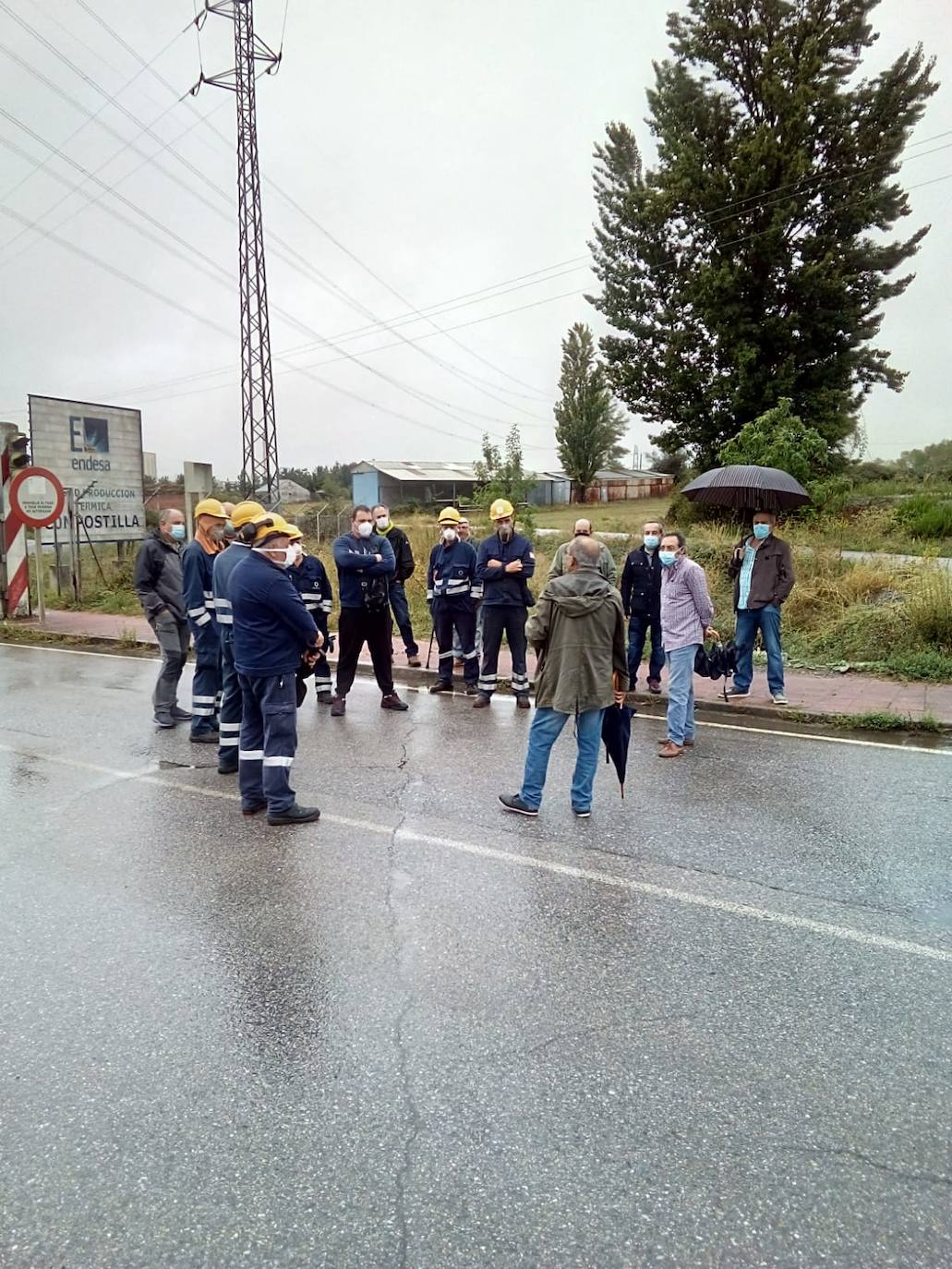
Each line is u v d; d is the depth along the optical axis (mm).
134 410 18609
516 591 7848
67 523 17281
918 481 27125
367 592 7605
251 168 29422
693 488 8180
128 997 3146
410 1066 2730
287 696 4969
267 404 29906
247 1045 2855
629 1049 2809
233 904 3906
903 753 6414
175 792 5609
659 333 25828
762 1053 2787
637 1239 2055
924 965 3342
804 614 10531
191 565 6699
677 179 23891
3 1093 2627
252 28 29234
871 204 22312
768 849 4523
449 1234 2076
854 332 23594
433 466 61844
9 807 5312
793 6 23016
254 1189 2230
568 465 58250
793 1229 2082
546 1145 2371
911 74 21969
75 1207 2178
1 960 3434
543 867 4289
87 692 9031
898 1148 2355
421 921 3719
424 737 6973
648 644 10453
